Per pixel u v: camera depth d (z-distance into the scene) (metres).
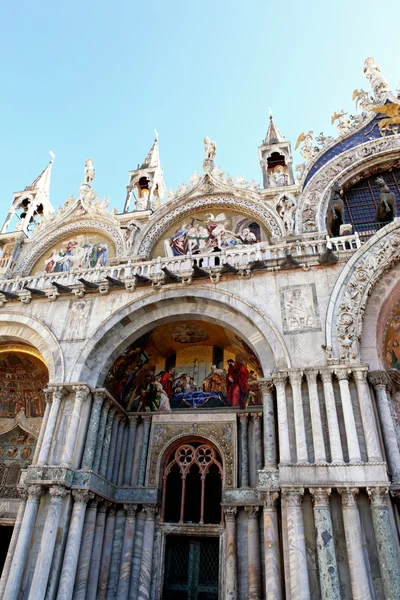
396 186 21.42
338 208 19.38
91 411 15.15
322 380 12.93
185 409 17.41
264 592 13.49
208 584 14.81
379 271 14.23
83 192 24.72
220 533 15.20
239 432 16.56
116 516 15.80
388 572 10.03
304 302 14.57
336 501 11.35
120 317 16.09
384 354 14.28
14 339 17.33
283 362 13.60
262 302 14.98
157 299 16.11
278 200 20.70
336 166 21.41
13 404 19.72
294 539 10.85
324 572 10.33
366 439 11.77
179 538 15.77
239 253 16.50
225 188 22.06
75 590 13.01
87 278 17.95
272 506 11.86
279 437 12.43
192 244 21.02
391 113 22.39
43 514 13.05
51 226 24.09
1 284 18.52
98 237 23.34
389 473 11.75
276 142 24.27
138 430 17.50
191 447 16.98
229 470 15.88
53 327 16.53
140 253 21.12
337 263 15.04
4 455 19.05
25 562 12.34
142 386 18.38
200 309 15.94
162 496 16.28
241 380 17.47
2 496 18.02
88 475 13.81
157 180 26.30
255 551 14.05
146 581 14.65
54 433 14.34
